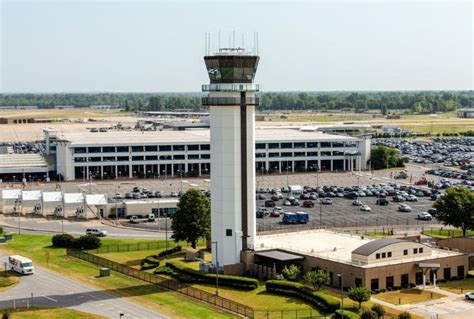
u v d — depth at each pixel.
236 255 164.12
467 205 194.62
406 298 140.25
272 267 158.38
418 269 150.38
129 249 195.12
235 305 134.62
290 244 172.00
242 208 164.25
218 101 162.00
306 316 128.38
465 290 146.50
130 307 136.12
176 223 183.62
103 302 139.88
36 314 130.88
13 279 159.38
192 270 159.25
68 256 185.75
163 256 183.88
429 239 198.50
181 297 143.62
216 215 165.50
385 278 145.75
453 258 155.75
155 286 153.00
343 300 136.62
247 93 163.00
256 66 164.75
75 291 148.88
